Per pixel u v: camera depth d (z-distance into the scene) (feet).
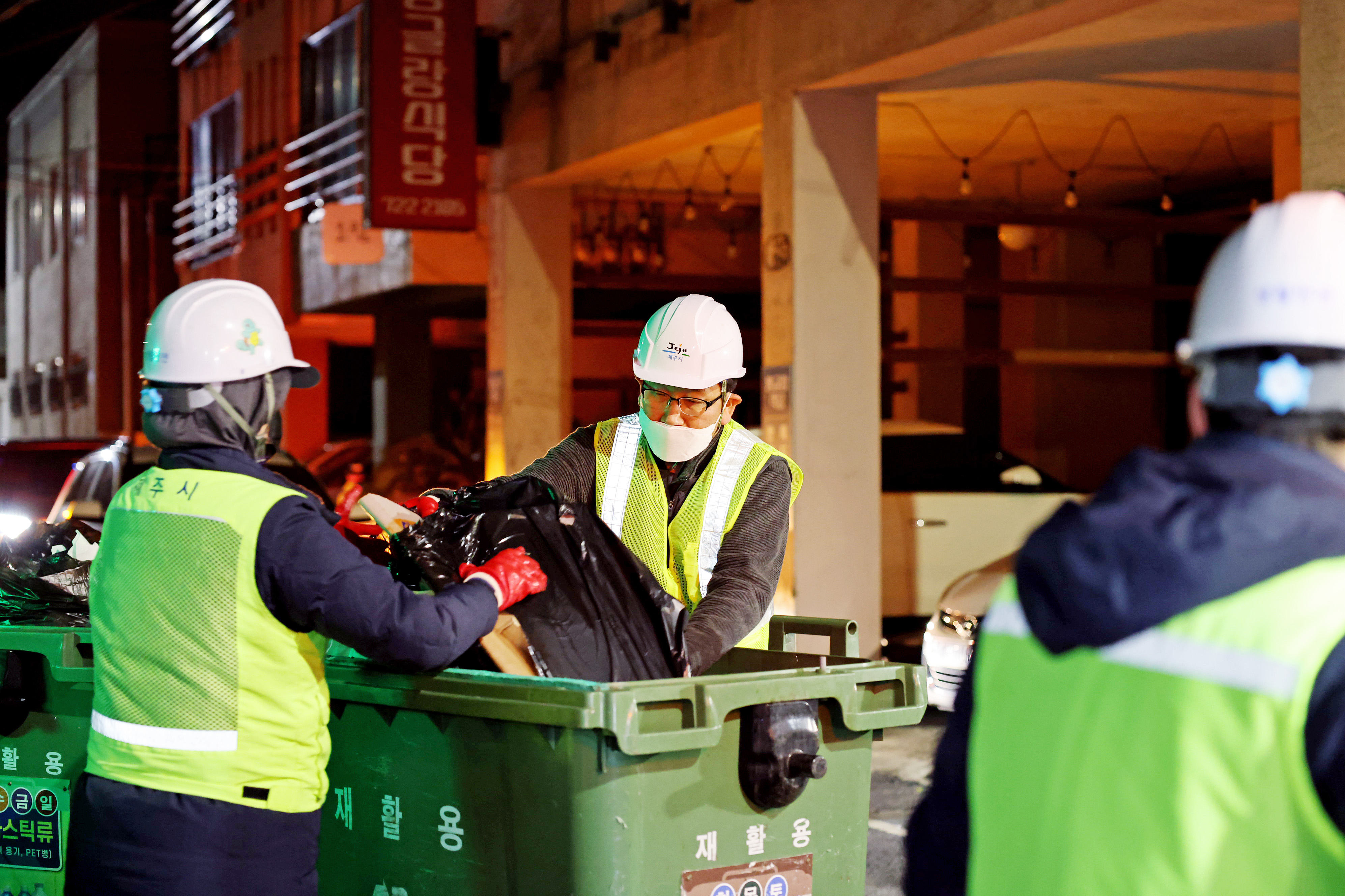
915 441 32.17
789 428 29.01
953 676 22.33
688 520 10.92
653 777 8.13
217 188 78.28
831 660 9.89
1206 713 4.10
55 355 114.21
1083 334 50.93
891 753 21.38
